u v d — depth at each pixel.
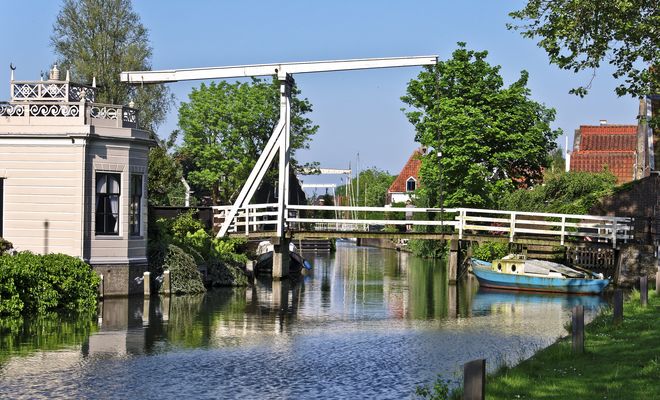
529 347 21.20
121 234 28.36
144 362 18.33
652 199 39.75
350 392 15.93
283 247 38.72
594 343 17.14
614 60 23.53
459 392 13.73
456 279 38.34
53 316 24.25
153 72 35.22
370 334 23.17
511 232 37.47
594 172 51.78
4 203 27.78
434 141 45.72
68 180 27.41
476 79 46.53
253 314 26.66
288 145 37.75
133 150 28.58
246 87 55.22
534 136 46.53
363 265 53.00
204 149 54.72
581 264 41.28
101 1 57.34
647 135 40.91
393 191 93.69
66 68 56.53
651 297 25.33
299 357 19.42
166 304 27.98
